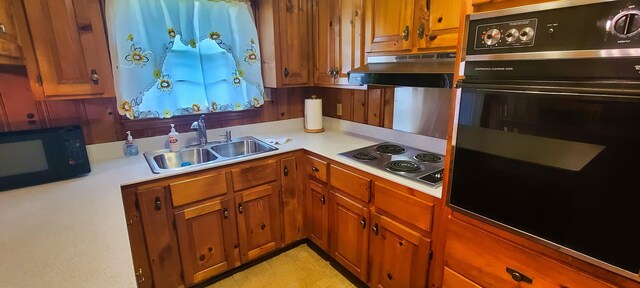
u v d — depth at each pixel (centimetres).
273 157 210
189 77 213
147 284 177
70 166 160
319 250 244
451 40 146
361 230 186
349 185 187
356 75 179
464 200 117
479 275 120
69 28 150
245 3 216
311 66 247
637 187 76
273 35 223
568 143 86
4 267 89
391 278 173
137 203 164
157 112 204
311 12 237
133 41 178
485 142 105
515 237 106
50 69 149
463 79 109
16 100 168
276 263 228
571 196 88
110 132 198
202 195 184
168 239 177
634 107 73
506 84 96
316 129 264
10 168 146
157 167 179
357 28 198
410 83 150
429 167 172
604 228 84
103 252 97
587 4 77
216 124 240
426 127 203
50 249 98
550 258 99
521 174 98
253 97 236
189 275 189
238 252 208
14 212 125
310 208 229
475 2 102
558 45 84
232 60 223
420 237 150
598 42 77
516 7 91
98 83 161
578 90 81
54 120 180
